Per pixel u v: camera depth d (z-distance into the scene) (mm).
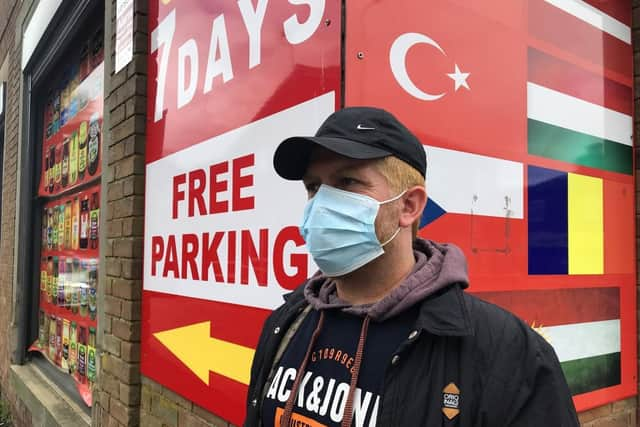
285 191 1777
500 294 1835
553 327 2031
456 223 1709
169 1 2738
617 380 2312
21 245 5629
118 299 3045
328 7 1592
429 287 1017
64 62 4965
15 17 6469
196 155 2377
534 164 1994
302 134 1689
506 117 1896
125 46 3113
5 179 6785
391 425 943
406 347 975
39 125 5762
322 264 1176
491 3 1880
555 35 2123
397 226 1125
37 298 5656
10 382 5551
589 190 2238
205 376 2209
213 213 2213
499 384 920
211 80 2289
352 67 1511
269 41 1890
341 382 1065
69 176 4707
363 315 1088
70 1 4180
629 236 2445
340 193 1138
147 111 2932
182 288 2447
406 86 1613
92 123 4148
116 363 3021
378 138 1072
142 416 2807
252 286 1933
